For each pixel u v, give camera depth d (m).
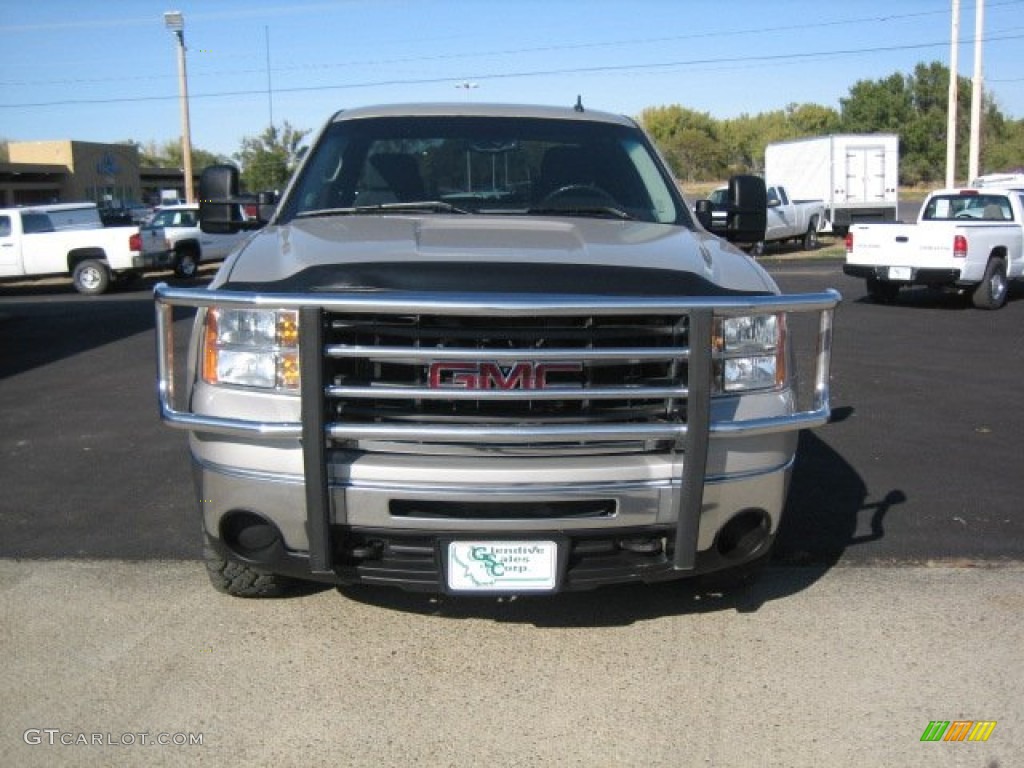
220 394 3.65
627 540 3.75
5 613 4.40
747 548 3.99
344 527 3.60
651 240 4.23
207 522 3.82
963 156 79.75
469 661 3.99
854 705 3.66
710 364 3.52
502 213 4.89
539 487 3.51
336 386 3.50
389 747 3.40
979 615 4.42
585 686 3.81
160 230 23.61
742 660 4.01
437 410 3.56
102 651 4.05
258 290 3.59
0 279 22.42
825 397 3.89
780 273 23.61
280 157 40.97
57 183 54.25
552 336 3.53
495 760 3.33
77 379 10.34
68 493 6.18
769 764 3.30
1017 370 10.62
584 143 5.34
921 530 5.53
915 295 19.12
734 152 91.50
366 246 3.89
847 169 33.19
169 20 33.41
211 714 3.60
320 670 3.92
